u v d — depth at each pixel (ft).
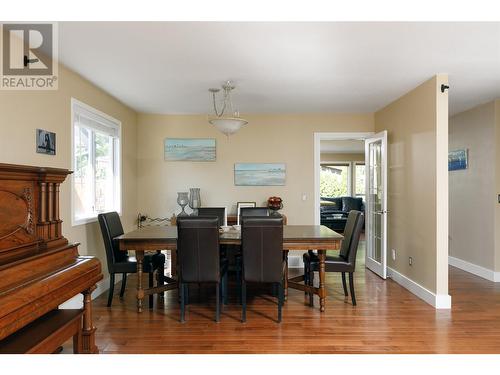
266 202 18.21
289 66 10.76
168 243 11.02
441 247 11.66
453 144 17.97
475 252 16.30
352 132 18.06
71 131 11.11
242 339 9.24
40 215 7.07
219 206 18.12
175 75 11.63
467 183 16.87
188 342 9.07
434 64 10.61
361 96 14.57
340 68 10.98
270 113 17.98
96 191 13.74
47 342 6.55
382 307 11.71
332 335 9.48
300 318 10.73
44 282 6.19
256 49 9.42
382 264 15.35
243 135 18.19
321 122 18.15
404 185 14.29
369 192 17.58
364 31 8.29
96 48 9.29
